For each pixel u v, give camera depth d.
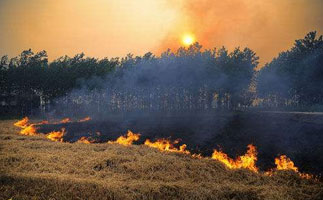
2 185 11.87
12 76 71.88
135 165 15.98
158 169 15.70
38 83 73.50
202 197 11.32
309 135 22.48
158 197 11.27
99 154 19.06
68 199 10.73
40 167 15.63
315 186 13.97
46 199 10.80
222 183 13.71
